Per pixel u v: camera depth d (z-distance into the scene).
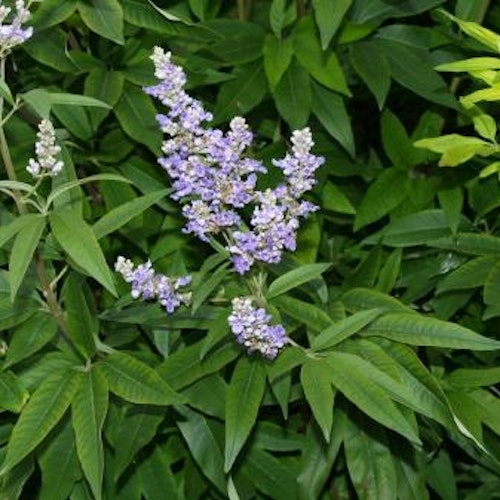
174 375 0.73
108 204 0.90
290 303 0.72
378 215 0.94
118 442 0.75
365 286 0.87
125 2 0.85
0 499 0.75
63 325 0.74
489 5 1.04
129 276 0.68
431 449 0.89
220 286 0.76
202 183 0.68
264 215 0.67
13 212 0.88
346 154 0.97
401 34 0.94
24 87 0.93
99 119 0.85
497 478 0.95
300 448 0.83
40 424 0.66
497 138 0.99
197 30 0.90
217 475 0.79
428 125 0.97
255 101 0.89
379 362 0.71
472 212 1.07
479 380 0.80
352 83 0.99
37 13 0.80
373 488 0.79
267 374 0.71
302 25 0.89
